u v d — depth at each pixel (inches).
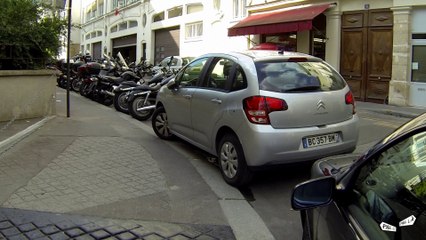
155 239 155.6
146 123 391.5
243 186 214.4
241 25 749.9
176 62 766.5
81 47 2154.3
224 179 220.7
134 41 1418.6
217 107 223.8
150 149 280.4
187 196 199.6
